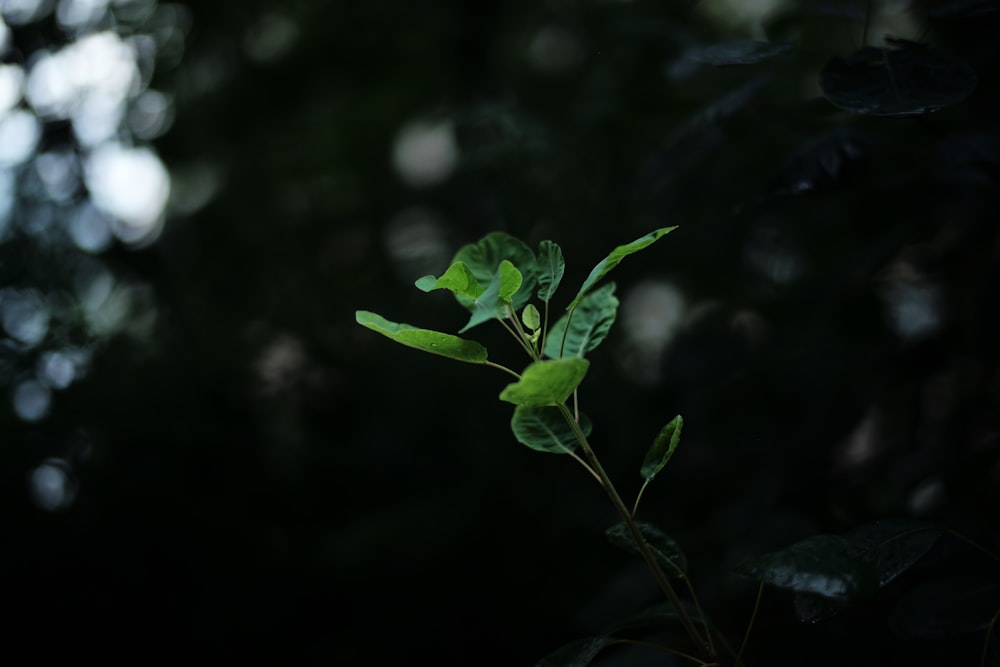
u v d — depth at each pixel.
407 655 1.89
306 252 2.90
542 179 1.93
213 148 2.92
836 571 0.86
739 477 1.44
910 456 1.20
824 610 0.89
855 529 0.94
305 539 2.18
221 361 2.27
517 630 1.91
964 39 1.10
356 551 2.08
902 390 1.23
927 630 0.95
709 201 1.46
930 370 1.20
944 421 1.22
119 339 2.03
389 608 1.99
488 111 1.93
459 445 2.34
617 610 1.15
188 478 1.98
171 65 2.40
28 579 1.72
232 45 2.89
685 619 0.88
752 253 1.69
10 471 1.70
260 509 2.18
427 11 3.19
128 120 1.81
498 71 3.18
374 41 3.27
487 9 3.23
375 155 3.17
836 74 0.95
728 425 1.41
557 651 0.91
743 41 1.03
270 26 3.11
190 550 1.88
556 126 1.99
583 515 1.97
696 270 1.75
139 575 1.80
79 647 1.73
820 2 1.16
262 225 2.85
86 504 1.81
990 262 1.19
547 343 0.92
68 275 1.75
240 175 2.95
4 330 1.70
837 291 1.21
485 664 1.87
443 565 2.07
